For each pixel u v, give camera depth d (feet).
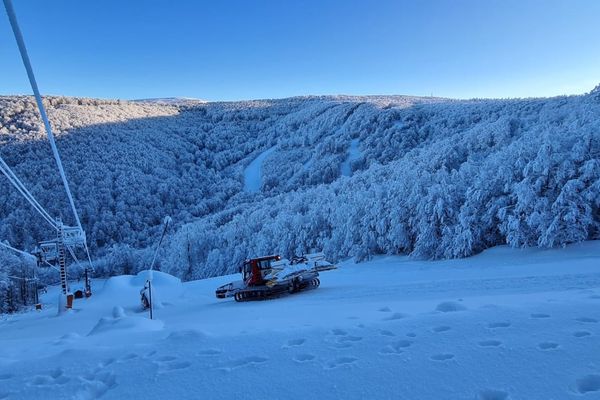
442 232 90.99
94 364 15.69
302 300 45.75
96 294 113.09
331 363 13.07
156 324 27.91
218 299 67.36
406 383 11.08
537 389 10.07
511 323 14.92
